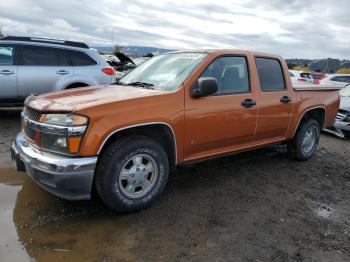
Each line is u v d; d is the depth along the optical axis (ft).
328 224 12.01
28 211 11.43
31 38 23.68
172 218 11.55
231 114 13.97
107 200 10.94
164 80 13.50
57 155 10.46
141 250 9.66
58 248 9.50
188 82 12.74
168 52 16.21
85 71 24.64
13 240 9.72
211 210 12.35
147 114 11.41
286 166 18.13
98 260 9.11
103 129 10.45
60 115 10.38
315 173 17.43
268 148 21.21
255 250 10.04
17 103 23.40
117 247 9.72
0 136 19.94
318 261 9.78
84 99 11.35
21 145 11.60
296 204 13.47
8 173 14.52
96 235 10.25
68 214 11.39
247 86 15.05
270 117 15.92
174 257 9.45
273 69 16.46
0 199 12.15
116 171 10.84
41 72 23.34
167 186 14.30
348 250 10.44
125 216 11.48
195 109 12.73
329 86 19.83
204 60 13.48
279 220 12.01
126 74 16.35
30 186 13.39
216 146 14.12
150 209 12.08
